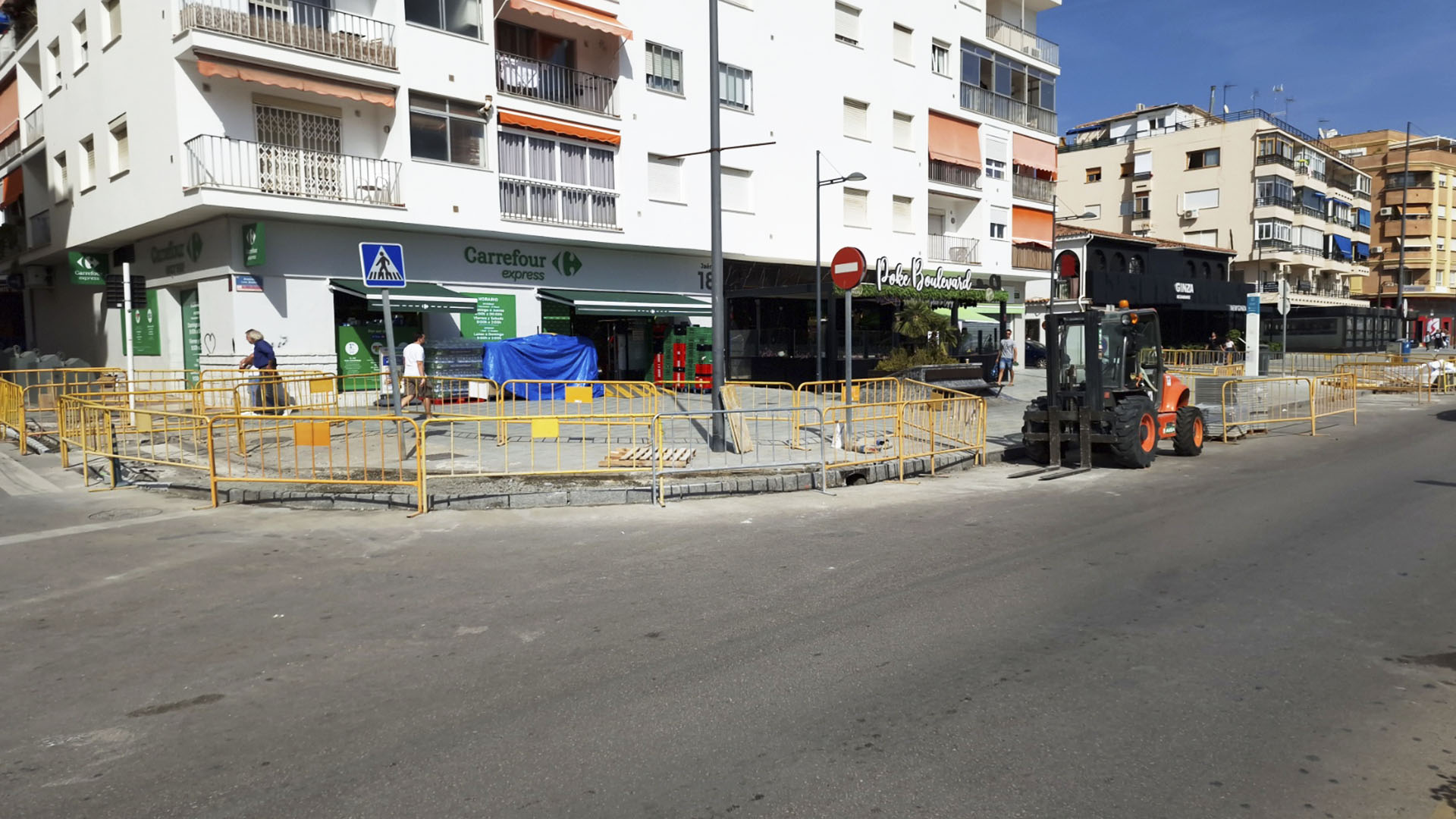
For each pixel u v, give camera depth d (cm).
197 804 332
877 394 1548
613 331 2397
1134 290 4144
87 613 571
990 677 447
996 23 3469
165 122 1723
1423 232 6838
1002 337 2519
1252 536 763
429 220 1908
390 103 1830
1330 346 4784
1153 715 401
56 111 2244
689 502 948
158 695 438
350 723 402
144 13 1762
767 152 2583
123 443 1114
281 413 1452
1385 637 505
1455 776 343
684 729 391
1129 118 6159
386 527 823
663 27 2323
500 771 354
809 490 1031
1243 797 329
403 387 1697
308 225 1816
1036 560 689
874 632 518
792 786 339
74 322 2631
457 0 1955
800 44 2661
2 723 407
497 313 2100
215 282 1788
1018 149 3584
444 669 468
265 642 513
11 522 850
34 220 2525
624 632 525
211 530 810
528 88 2109
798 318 2492
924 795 331
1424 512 855
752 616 553
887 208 2962
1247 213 5297
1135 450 1156
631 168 2267
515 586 625
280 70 1711
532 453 1005
